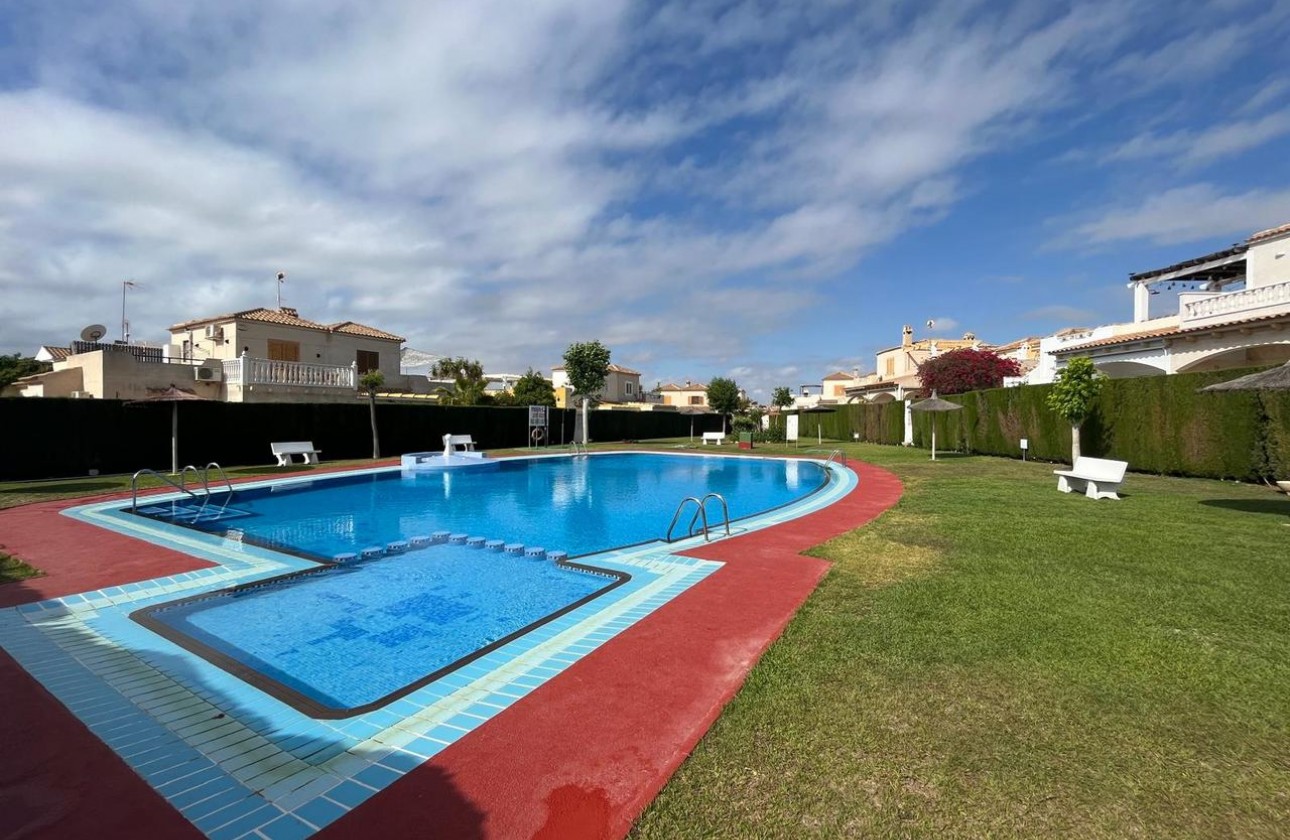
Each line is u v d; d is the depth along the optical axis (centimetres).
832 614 505
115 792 273
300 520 1130
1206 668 385
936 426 2831
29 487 1395
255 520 1128
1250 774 275
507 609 601
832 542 798
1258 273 1852
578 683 385
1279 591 542
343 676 450
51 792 272
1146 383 1570
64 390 2186
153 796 270
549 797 266
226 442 1928
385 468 1875
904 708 340
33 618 524
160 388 2233
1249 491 1210
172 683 396
